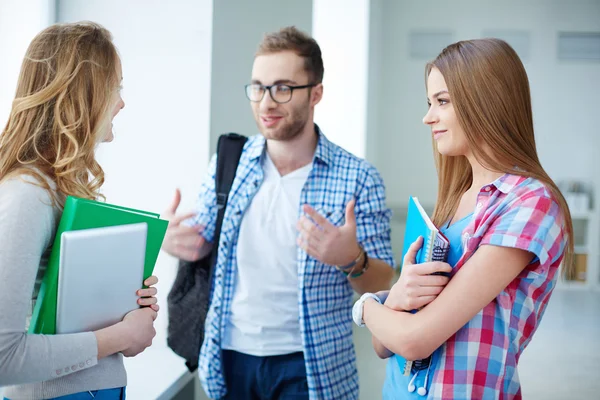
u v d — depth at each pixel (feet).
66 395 4.28
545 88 25.82
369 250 7.23
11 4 8.91
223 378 7.19
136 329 4.47
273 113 7.04
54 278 4.12
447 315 4.23
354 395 7.32
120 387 4.57
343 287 7.25
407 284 4.44
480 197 4.54
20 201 4.01
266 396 7.10
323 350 6.93
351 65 22.44
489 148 4.54
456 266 4.49
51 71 4.34
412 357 4.34
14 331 3.85
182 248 7.32
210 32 10.72
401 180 27.12
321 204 7.24
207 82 10.75
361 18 22.33
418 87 26.78
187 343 7.36
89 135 4.44
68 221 4.15
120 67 4.77
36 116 4.33
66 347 4.06
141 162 10.82
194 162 10.84
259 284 7.08
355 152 22.58
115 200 10.81
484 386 4.34
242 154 7.57
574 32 25.63
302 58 7.06
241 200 7.29
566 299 22.54
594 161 25.61
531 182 4.36
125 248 4.42
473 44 4.59
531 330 4.52
